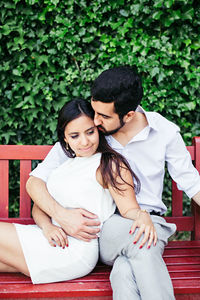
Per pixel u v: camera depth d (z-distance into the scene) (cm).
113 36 246
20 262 151
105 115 148
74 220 153
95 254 156
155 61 240
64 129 156
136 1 234
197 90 250
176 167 175
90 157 163
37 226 164
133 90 147
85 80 246
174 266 164
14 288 147
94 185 159
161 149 172
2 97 246
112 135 175
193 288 147
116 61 243
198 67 246
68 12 235
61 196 163
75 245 154
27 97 243
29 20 236
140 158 175
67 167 167
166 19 236
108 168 155
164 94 244
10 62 241
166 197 264
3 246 150
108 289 146
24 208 200
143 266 135
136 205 155
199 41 243
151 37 241
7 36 238
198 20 240
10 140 257
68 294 146
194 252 180
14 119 249
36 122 251
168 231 162
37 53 241
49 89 245
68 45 239
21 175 199
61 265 150
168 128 173
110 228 150
